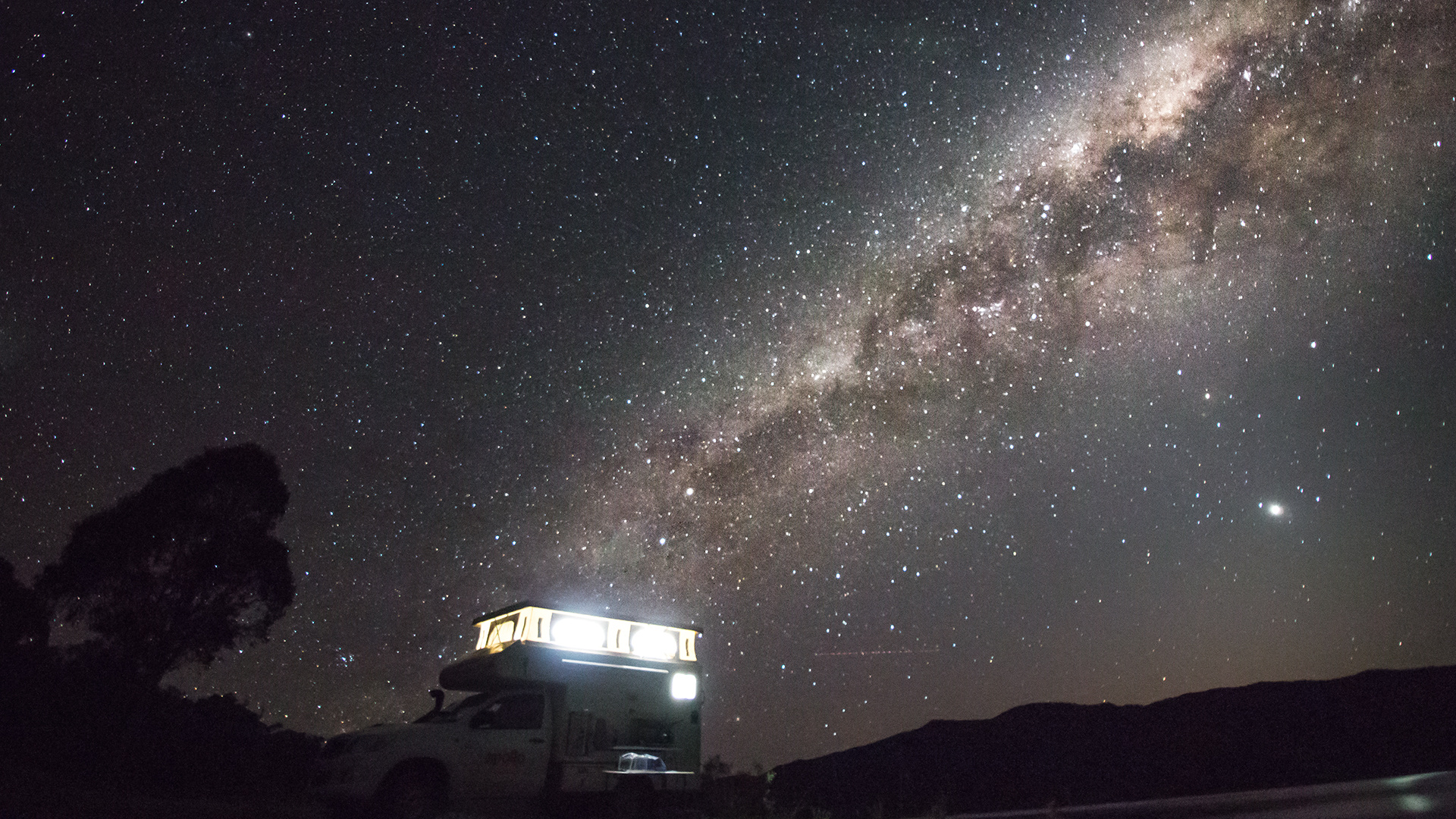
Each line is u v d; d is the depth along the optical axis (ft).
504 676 30.83
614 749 32.14
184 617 49.24
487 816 28.37
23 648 42.63
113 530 49.01
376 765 26.30
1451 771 85.71
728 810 37.29
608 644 33.94
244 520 52.85
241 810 30.45
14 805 23.99
